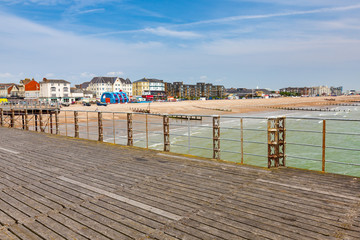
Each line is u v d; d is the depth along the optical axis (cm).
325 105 15438
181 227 419
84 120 5172
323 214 450
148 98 14675
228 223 427
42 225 436
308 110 10781
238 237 385
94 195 566
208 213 466
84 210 491
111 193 575
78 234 405
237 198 528
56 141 1295
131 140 1135
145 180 660
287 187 582
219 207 489
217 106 11788
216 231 404
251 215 453
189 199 530
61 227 427
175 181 645
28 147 1141
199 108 10275
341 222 421
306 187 579
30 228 425
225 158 2447
